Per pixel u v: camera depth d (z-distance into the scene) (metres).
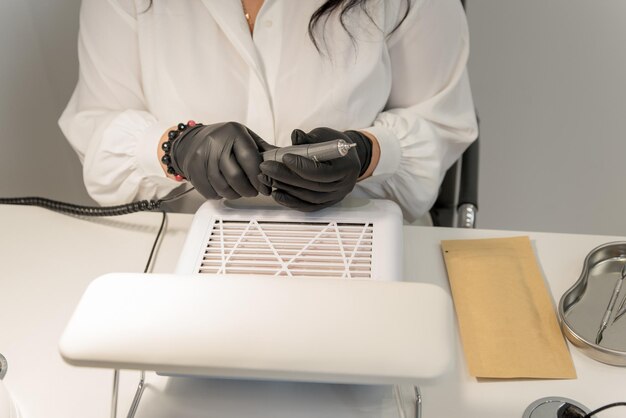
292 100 0.86
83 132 0.93
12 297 0.73
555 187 1.56
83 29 0.93
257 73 0.84
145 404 0.60
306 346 0.47
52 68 1.34
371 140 0.82
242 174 0.70
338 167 0.69
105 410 0.60
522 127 1.47
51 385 0.63
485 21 1.33
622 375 0.62
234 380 0.62
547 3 1.29
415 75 0.91
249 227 0.69
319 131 0.72
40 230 0.84
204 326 0.49
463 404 0.59
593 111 1.42
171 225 0.84
